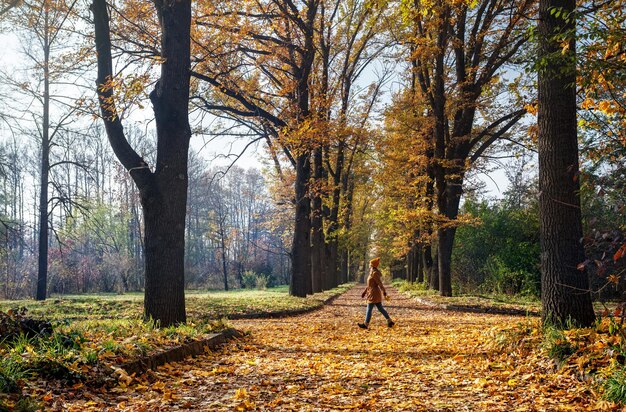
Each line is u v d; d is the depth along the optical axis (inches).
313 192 987.9
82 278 1740.9
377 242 1899.6
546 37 330.3
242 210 3275.1
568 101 328.5
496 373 277.9
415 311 768.3
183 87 440.8
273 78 909.2
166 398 222.7
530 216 1080.8
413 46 972.6
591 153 331.3
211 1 673.6
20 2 430.3
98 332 310.8
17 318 270.7
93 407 199.3
